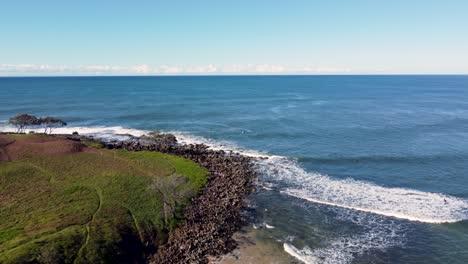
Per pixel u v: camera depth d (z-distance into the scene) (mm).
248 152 72000
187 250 35094
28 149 62594
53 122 87438
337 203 46750
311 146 75875
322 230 39844
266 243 37031
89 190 46031
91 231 35188
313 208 45375
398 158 65500
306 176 57344
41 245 31625
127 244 34781
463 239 37562
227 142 80812
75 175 51531
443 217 42312
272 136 85812
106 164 57375
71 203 41875
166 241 36875
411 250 35812
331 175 57844
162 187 43938
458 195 48906
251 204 46469
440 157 65438
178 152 68938
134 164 58031
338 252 35531
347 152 70438
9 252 30188
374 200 47562
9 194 44188
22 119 82188
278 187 52469
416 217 42281
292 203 46875
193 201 45281
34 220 37125
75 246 32469
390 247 36406
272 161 65438
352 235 38750
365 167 61406
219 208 43812
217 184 51688
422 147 72875
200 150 71375
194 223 40156
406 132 87812
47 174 51719
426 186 52375
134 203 42625
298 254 34969
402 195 49188
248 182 53625
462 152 68500
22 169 53062
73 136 83312
